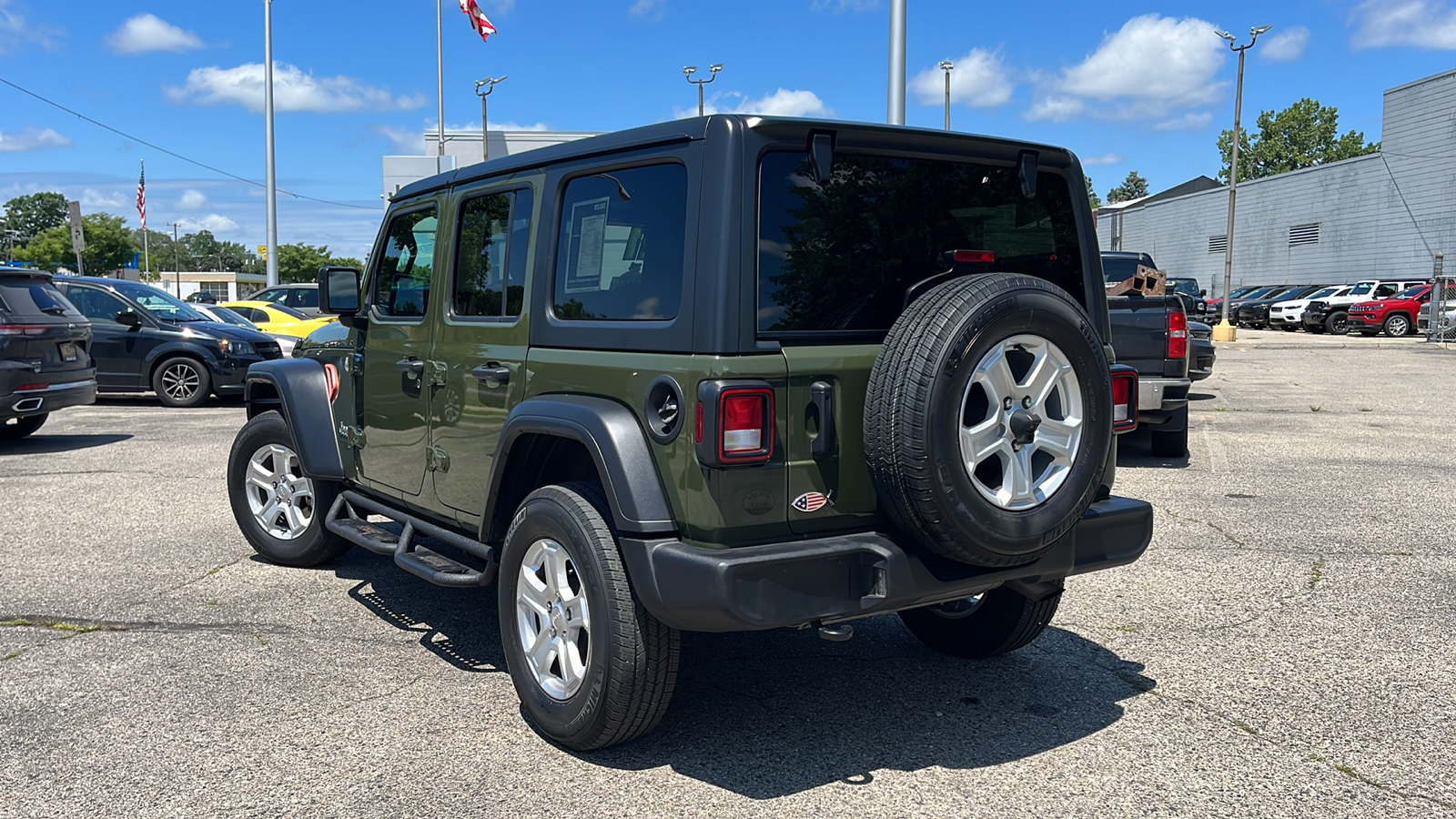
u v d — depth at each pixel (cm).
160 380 1430
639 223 351
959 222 375
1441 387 1738
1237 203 5022
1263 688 426
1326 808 326
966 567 347
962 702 411
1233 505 780
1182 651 470
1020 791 338
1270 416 1340
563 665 362
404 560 446
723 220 321
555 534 357
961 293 320
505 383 400
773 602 315
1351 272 4259
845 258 346
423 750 367
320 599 548
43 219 15562
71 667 448
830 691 423
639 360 339
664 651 339
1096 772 351
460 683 430
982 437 324
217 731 383
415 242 481
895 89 1223
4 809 325
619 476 331
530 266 396
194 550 647
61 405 1052
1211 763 357
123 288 1464
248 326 1597
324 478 543
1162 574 594
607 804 328
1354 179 4206
